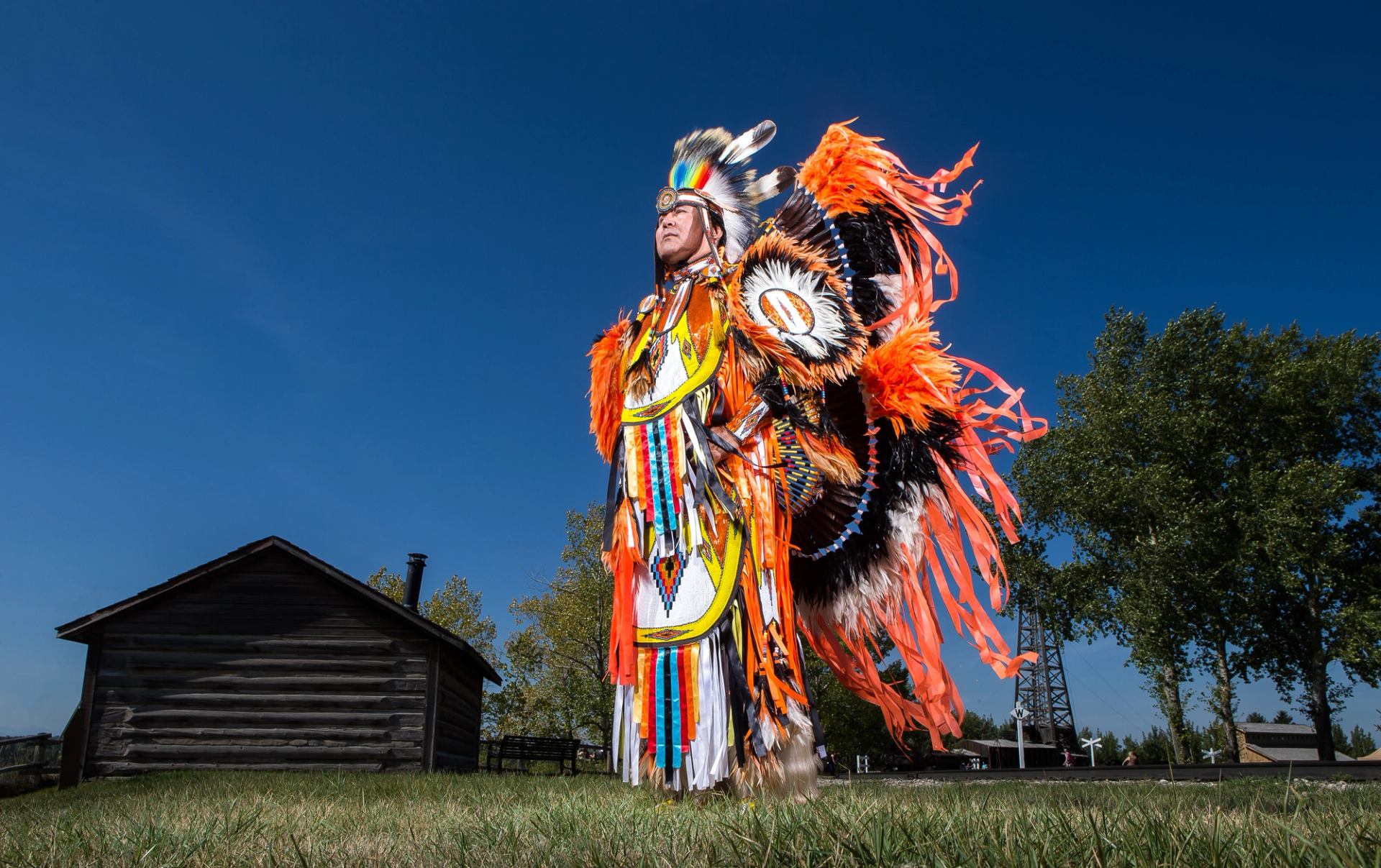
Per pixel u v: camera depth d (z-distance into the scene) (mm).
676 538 3861
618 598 4016
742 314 4027
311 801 4477
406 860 2119
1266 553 24688
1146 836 1658
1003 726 55656
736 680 3662
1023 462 28203
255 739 15492
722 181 4453
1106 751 51062
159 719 15375
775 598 3795
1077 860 1591
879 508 4191
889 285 4223
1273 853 1512
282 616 16047
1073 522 27406
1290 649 25922
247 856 2281
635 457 4066
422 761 15633
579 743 22453
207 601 15984
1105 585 26859
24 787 15258
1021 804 2695
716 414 4012
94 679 15359
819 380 3939
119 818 3484
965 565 4039
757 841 1845
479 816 3008
